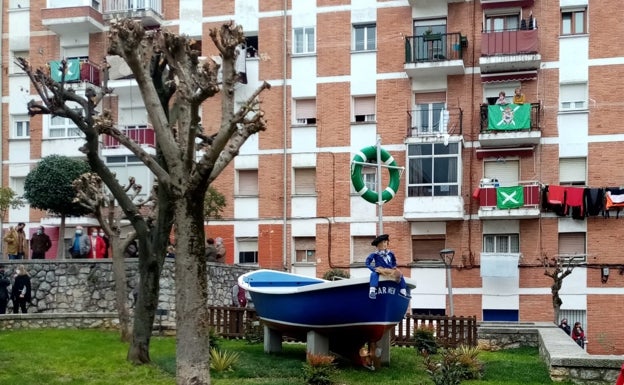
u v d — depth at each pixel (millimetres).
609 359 12961
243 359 14922
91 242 26438
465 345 18109
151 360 14727
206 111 34938
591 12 32000
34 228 36250
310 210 34031
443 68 32500
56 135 37281
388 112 33562
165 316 20766
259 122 11469
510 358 17219
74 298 22609
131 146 11562
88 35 37250
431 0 33250
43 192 28328
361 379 13453
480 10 33094
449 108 32969
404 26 33812
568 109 32000
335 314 14203
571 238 31609
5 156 37375
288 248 34094
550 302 31328
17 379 12672
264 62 35000
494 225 32188
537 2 32531
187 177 11367
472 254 32188
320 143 34156
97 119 11711
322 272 33625
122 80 35781
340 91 34156
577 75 31938
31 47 37656
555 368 13258
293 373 13695
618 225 31016
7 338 17375
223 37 11242
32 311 22625
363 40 34469
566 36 32125
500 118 31703
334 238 33688
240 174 35219
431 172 32281
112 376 13211
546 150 31984
